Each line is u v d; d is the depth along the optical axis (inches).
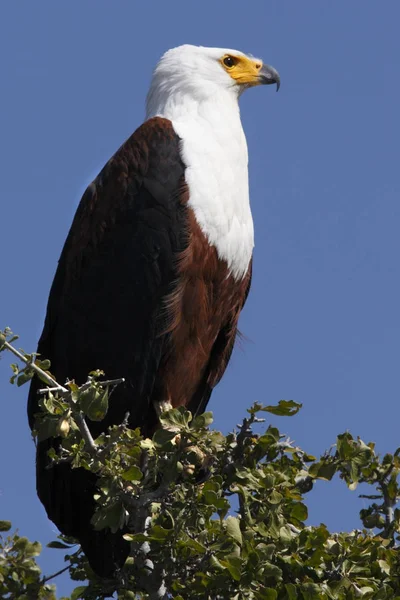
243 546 300.8
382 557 317.4
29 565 309.0
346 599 299.9
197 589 300.5
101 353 446.3
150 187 448.8
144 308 444.1
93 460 298.5
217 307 463.8
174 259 443.2
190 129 470.3
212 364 490.0
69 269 455.8
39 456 422.6
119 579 339.6
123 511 303.4
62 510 421.1
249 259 473.1
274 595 293.0
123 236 448.8
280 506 315.6
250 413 328.8
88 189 464.8
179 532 300.2
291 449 338.6
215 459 333.4
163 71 498.9
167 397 457.1
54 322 457.7
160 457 310.7
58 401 291.6
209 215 447.8
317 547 309.4
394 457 344.8
